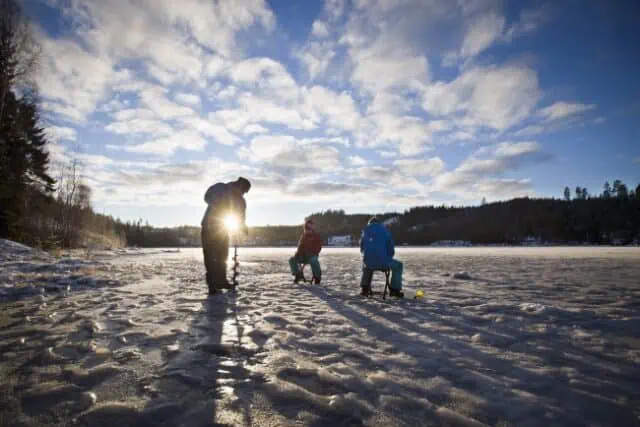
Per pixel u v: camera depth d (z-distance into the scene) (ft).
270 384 6.95
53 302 16.20
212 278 19.43
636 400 6.44
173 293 19.44
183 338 10.26
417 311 14.83
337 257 76.95
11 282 21.13
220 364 8.06
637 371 7.91
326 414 5.80
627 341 10.26
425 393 6.66
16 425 5.31
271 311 14.56
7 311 14.01
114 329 11.21
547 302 16.88
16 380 7.02
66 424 5.37
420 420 5.64
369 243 19.30
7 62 59.82
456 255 84.33
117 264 42.55
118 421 5.47
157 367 7.84
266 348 9.36
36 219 97.35
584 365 8.28
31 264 30.25
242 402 6.18
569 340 10.37
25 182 80.12
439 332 11.34
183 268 38.81
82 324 11.83
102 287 21.70
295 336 10.65
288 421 5.56
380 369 7.98
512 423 5.58
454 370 7.91
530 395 6.61
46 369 7.64
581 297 18.30
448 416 5.75
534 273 32.58
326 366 8.09
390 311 14.80
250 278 29.32
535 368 8.07
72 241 109.40
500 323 12.59
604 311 14.53
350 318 13.39
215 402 6.15
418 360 8.56
